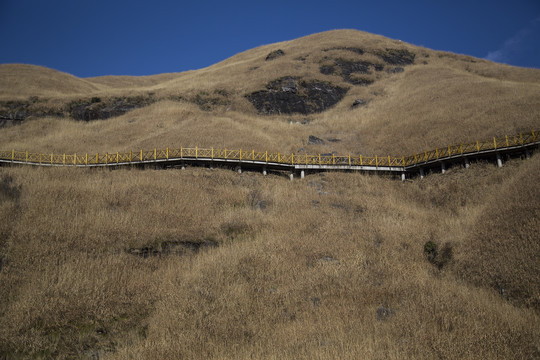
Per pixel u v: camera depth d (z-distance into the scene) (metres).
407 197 22.88
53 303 10.90
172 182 22.05
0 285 11.74
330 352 8.85
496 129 27.36
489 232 14.54
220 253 14.86
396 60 63.56
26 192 18.72
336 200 21.28
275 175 26.25
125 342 10.06
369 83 56.06
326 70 57.31
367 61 61.25
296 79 52.94
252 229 17.23
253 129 38.03
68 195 18.45
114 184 21.12
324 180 25.11
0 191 18.61
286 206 20.34
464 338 9.04
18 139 37.81
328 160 28.48
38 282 11.95
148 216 17.08
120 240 14.85
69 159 28.44
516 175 18.89
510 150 21.80
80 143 35.91
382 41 70.50
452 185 21.94
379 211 19.78
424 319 10.06
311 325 10.23
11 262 12.87
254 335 9.96
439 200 21.33
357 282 12.48
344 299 11.52
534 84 43.88
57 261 13.20
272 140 34.56
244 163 25.77
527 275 11.60
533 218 13.84
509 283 11.74
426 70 57.41
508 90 38.81
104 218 16.38
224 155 26.81
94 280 12.16
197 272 13.30
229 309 10.97
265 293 11.95
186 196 19.98
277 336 9.88
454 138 28.78
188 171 24.58
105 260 13.48
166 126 40.16
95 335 10.23
